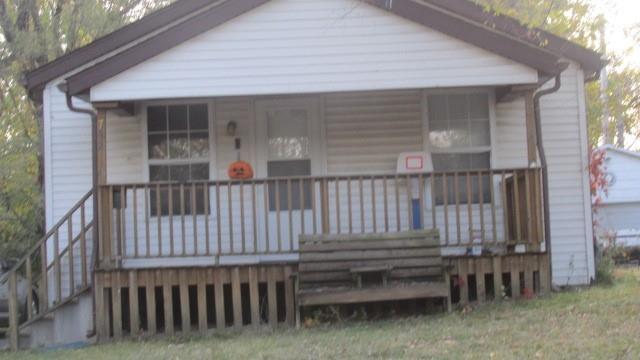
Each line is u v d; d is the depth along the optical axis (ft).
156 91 31.63
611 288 35.01
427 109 37.32
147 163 37.22
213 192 36.58
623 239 74.59
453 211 36.11
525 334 25.44
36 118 51.67
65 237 37.65
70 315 33.09
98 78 31.42
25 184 51.88
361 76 31.96
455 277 32.19
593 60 37.68
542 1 46.68
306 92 31.99
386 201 32.19
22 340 32.78
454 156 37.27
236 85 31.83
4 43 47.83
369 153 37.37
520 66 31.89
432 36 32.04
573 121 37.96
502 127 37.50
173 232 34.68
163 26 36.42
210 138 37.35
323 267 31.22
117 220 31.99
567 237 37.81
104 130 32.04
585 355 22.08
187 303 31.37
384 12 32.07
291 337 28.22
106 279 31.40
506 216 32.19
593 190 38.58
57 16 49.03
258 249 35.88
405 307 32.65
